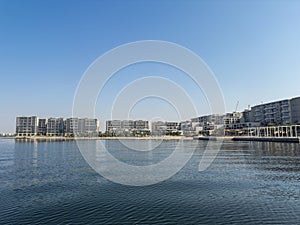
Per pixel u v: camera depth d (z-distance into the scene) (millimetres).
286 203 17688
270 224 14242
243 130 140875
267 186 22562
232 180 25281
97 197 19859
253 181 24641
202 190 21531
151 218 15414
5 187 23406
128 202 18516
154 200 18891
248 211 16266
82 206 17719
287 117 127688
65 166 37281
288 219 14898
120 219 15328
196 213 16094
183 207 17234
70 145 93375
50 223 14828
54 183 24984
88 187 23141
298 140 75562
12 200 19188
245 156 46844
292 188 21750
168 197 19625
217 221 14797
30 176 28938
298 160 39812
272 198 18875
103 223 14766
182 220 15039
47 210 16953
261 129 124750
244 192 20625
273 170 30734
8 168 35531
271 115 139625
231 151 58312
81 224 14648
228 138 122062
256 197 19172
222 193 20438
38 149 73125
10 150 69500
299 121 120312
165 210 16734
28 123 187125
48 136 177375
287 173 28609
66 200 19125
